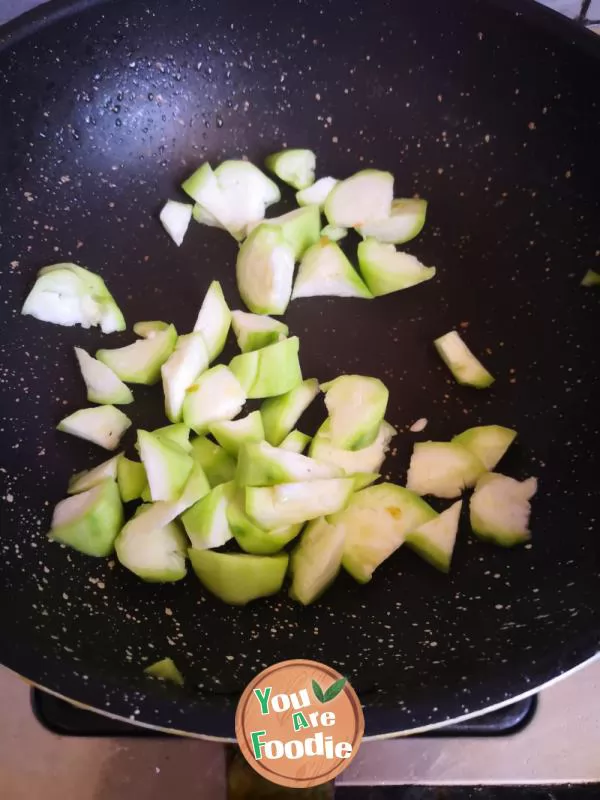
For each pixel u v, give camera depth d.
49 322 0.34
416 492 0.32
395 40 0.36
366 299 0.37
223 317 0.35
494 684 0.21
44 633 0.24
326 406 0.33
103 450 0.32
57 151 0.36
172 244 0.37
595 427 0.31
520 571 0.29
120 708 0.21
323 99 0.38
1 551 0.28
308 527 0.30
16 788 0.26
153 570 0.28
